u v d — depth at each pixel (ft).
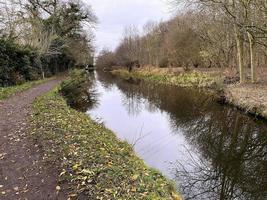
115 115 53.42
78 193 13.78
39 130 24.25
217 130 41.14
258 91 51.67
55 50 104.88
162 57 148.15
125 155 22.13
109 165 17.17
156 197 14.38
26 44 76.64
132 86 110.93
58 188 14.26
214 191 22.76
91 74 200.34
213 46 96.63
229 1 51.78
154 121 48.11
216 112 52.75
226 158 30.30
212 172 26.48
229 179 25.03
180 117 50.70
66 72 122.21
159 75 127.75
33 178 15.40
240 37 63.21
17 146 20.51
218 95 64.54
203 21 89.35
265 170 27.02
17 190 14.11
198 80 94.32
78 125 27.81
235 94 54.85
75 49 131.64
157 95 80.84
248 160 29.58
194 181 24.22
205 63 114.83
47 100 41.98
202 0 50.90
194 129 42.32
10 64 61.16
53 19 115.65
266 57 87.20
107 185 14.58
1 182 14.98
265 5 42.65
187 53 113.39
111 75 184.65
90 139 22.72
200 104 62.23
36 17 92.22
